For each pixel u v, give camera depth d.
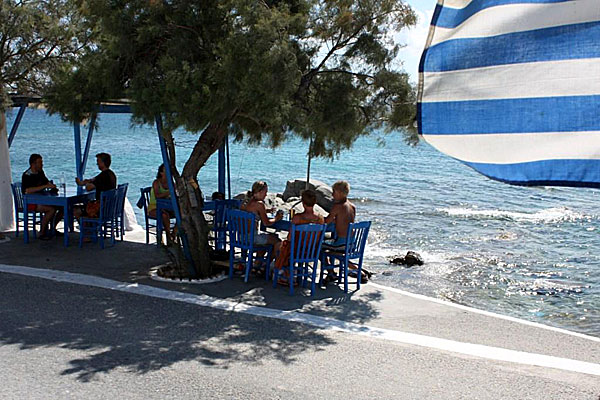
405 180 32.53
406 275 12.97
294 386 5.79
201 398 5.45
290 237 9.26
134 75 8.84
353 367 6.32
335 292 9.26
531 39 2.84
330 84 9.11
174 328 7.32
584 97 2.68
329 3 9.03
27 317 7.49
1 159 12.65
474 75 2.91
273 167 38.78
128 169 35.72
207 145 9.67
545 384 6.02
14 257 10.55
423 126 2.97
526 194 27.31
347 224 9.33
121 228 12.20
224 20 8.57
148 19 8.45
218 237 11.56
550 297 11.75
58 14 10.47
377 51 8.97
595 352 7.05
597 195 27.09
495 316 8.37
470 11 3.07
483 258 14.68
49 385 5.60
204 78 8.29
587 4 2.78
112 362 6.20
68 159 41.59
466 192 27.80
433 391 5.79
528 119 2.77
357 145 60.22
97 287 8.89
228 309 8.15
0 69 10.28
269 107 8.49
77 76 9.16
